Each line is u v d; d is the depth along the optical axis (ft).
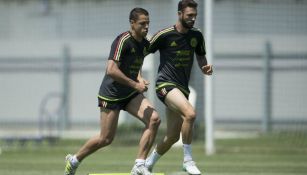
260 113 306.35
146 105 105.19
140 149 104.83
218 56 310.45
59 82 335.47
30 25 347.36
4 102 342.44
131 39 103.60
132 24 103.45
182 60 108.88
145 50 106.11
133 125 242.17
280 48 303.48
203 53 113.50
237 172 144.77
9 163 170.50
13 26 350.84
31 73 339.98
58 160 180.75
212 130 201.16
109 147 231.71
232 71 309.42
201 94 249.75
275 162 172.45
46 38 341.82
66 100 330.75
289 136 258.78
